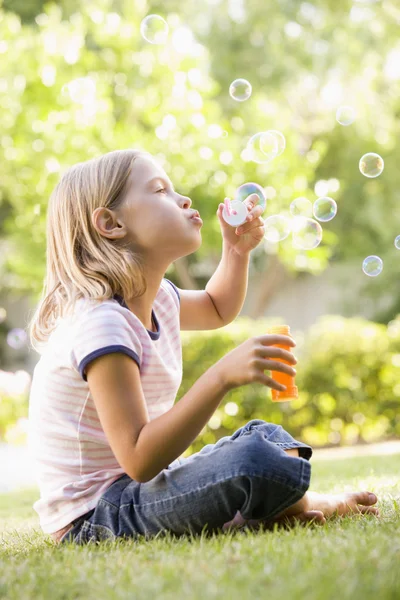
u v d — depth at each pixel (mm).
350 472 3975
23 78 9133
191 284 13281
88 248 2182
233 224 2516
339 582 1344
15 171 9188
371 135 14070
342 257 15250
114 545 1896
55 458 2105
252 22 14008
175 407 1840
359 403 7578
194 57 10086
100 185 2201
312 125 14109
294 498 1885
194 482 1911
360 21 13812
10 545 2248
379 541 1665
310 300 15961
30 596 1475
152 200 2199
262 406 7266
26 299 16156
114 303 2051
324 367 7551
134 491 2021
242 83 3629
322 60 13859
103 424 1908
